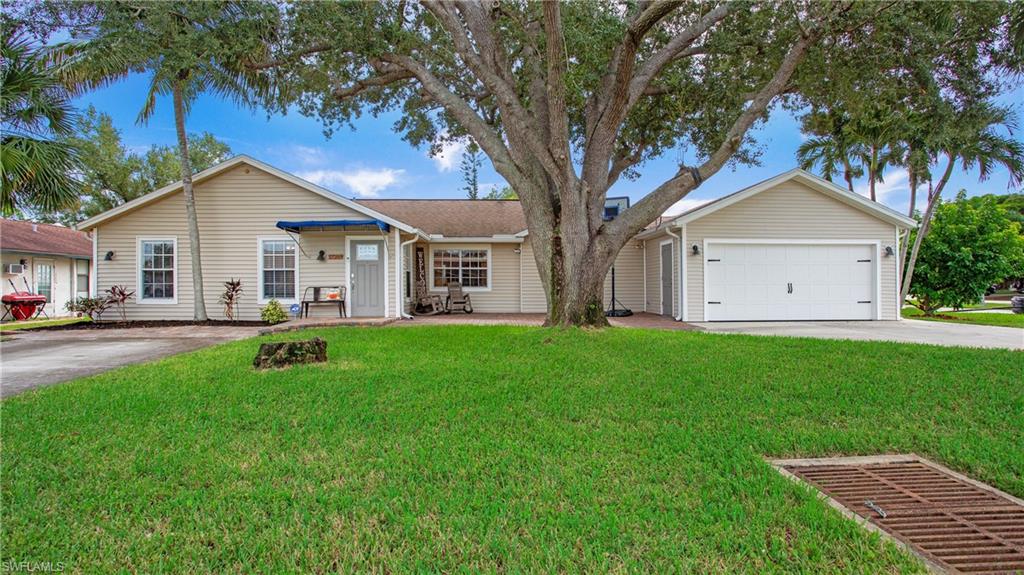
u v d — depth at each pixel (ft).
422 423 12.80
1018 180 52.26
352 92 35.88
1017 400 14.60
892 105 36.19
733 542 7.16
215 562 6.82
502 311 54.03
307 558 6.90
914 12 28.32
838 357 21.74
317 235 44.09
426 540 7.30
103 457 10.47
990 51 29.94
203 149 89.35
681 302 43.73
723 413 13.62
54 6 32.53
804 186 44.65
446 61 36.50
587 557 6.81
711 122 37.91
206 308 43.60
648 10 23.72
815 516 7.77
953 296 49.67
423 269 53.62
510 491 8.82
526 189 30.76
